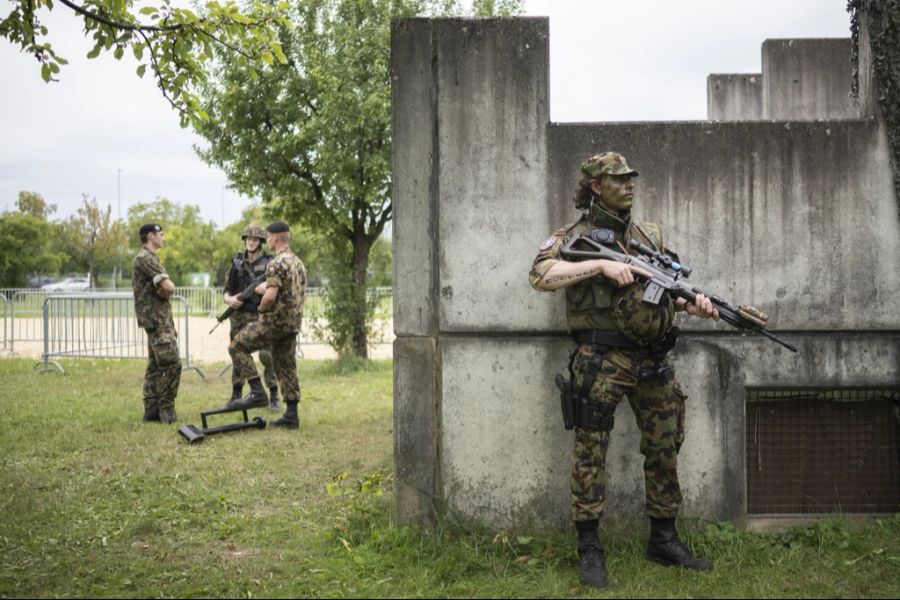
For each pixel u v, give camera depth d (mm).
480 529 4051
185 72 5531
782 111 8445
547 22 4000
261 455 5930
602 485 3576
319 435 6719
